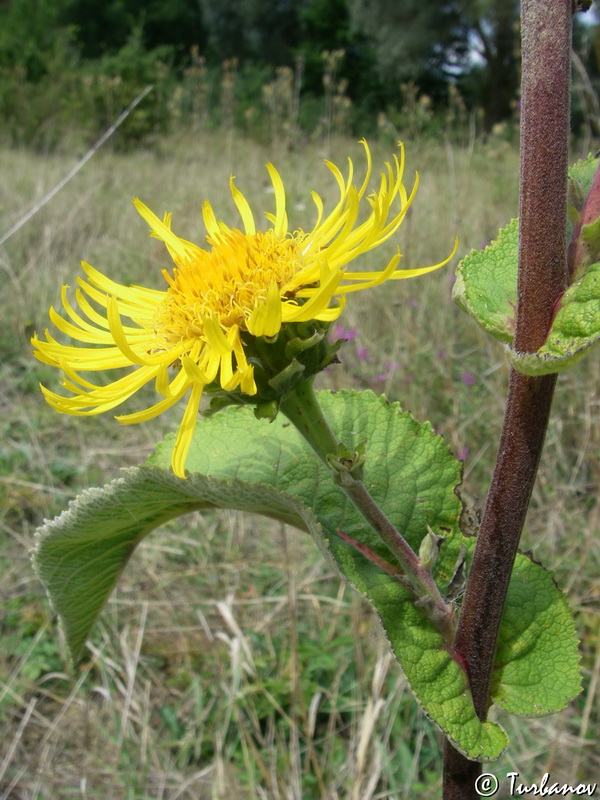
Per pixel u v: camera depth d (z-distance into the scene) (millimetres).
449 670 128
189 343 138
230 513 400
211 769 311
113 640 370
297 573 386
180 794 314
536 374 105
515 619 144
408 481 160
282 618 377
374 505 131
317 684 345
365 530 153
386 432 166
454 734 123
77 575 167
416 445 164
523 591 146
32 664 367
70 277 642
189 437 121
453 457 162
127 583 402
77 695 358
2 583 401
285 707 337
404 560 131
